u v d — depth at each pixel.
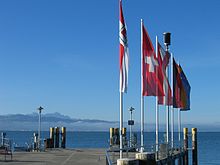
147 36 30.19
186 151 49.81
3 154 38.44
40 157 35.16
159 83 33.38
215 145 143.12
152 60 30.20
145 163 23.33
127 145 41.31
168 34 38.47
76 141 176.00
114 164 25.25
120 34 25.53
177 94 42.69
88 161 30.98
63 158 33.94
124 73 25.33
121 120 25.23
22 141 153.25
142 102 30.91
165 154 35.81
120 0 25.64
